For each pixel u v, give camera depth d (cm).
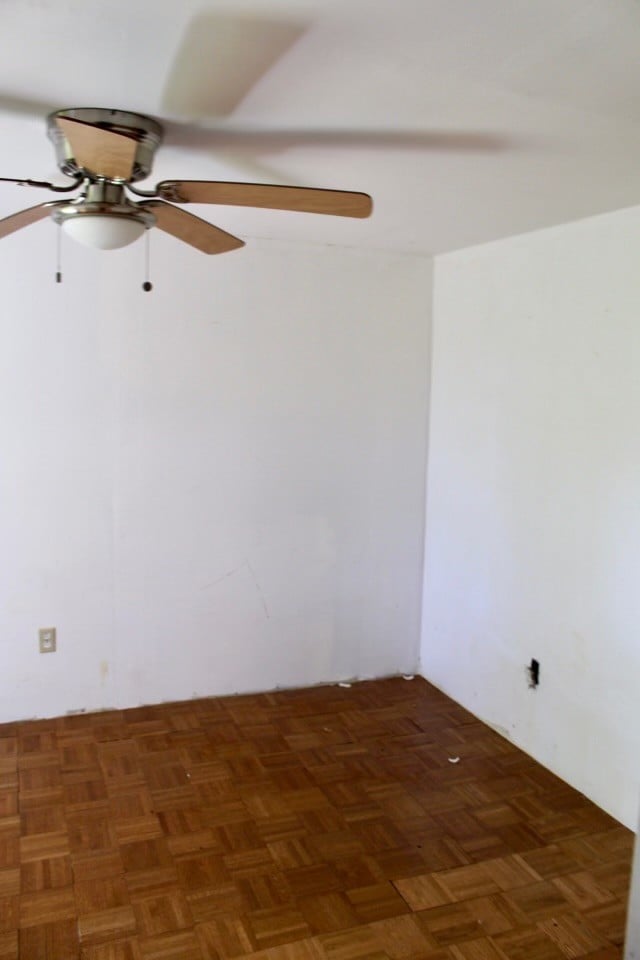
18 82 147
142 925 195
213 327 311
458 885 215
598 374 250
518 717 296
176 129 173
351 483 344
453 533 337
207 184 162
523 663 292
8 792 254
